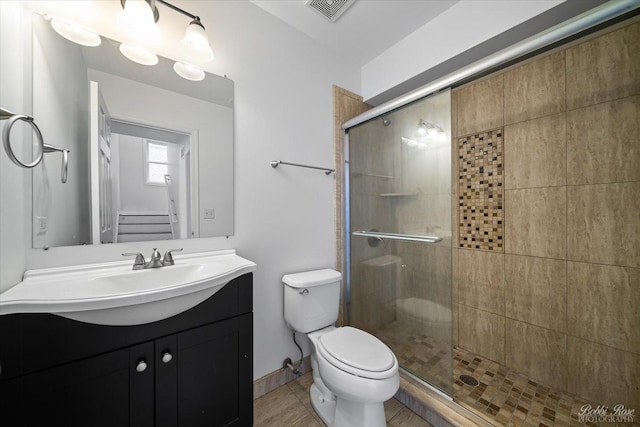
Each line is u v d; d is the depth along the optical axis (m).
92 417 0.70
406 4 1.46
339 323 1.87
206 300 0.91
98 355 0.71
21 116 0.63
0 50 0.77
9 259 0.79
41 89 0.88
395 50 1.79
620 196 1.24
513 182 1.61
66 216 0.93
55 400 0.66
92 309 0.67
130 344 0.76
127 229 1.07
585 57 1.33
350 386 1.00
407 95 1.45
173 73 1.18
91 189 0.99
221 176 1.30
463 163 1.87
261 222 1.45
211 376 0.92
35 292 0.73
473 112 1.81
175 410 0.84
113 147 1.04
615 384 1.24
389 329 1.67
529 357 1.53
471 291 1.82
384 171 1.69
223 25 1.31
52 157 0.90
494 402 1.31
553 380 1.44
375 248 1.76
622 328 1.23
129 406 0.76
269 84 1.48
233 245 1.35
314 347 1.38
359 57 1.93
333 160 1.83
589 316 1.33
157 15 1.06
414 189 1.51
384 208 1.69
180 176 1.19
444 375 1.33
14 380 0.61
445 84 1.28
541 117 1.49
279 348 1.51
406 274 1.56
